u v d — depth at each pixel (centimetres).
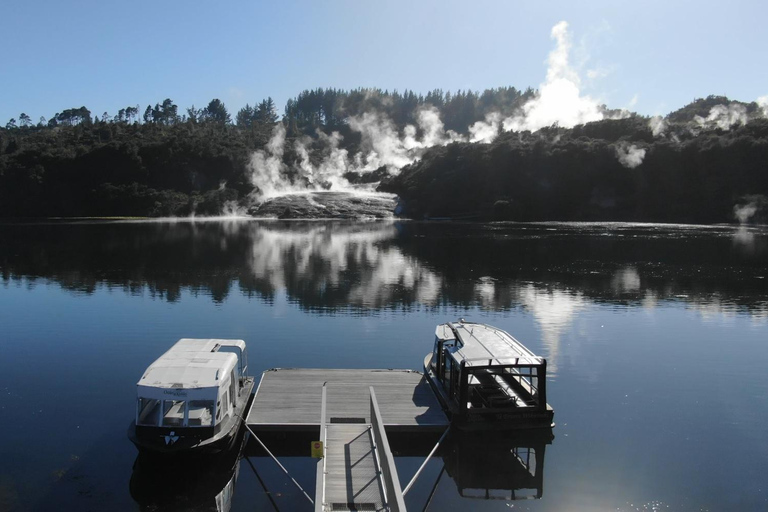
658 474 1967
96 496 1848
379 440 1928
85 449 2127
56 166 17338
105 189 16912
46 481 1919
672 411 2492
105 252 7725
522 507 1811
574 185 15288
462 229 11894
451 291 5075
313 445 1845
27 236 10038
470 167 16525
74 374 2889
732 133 14800
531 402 2362
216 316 4103
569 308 4453
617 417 2433
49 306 4416
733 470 1997
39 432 2250
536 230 11569
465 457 2138
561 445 2188
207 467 2038
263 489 1920
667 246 8544
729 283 5569
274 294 4897
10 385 2734
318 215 15838
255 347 3347
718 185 13688
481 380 2606
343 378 2705
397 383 2653
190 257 7238
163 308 4359
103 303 4531
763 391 2725
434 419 2270
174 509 1802
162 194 16988
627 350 3369
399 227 12556
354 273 6019
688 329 3844
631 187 14925
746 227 11994
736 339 3603
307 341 3478
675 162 14488
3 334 3612
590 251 7962
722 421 2392
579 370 3019
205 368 2144
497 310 4362
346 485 1806
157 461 2011
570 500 1844
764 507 1772
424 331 3722
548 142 16512
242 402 2312
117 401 2545
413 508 1819
